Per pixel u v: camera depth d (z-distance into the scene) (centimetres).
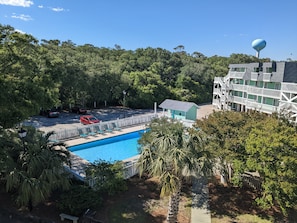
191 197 1452
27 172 1110
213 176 1661
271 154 1130
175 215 1140
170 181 1024
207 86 6303
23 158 1155
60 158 1245
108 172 1319
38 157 1146
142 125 3180
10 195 1309
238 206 1374
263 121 1391
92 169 1348
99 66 4334
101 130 2759
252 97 3591
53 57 3092
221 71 6938
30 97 1269
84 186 1288
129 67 5591
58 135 2328
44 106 1495
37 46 1619
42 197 1084
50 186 1112
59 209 1202
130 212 1237
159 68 5881
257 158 1184
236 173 1280
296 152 1108
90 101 4278
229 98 4247
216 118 1493
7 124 1185
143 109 4619
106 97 4388
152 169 1065
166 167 1052
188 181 1612
